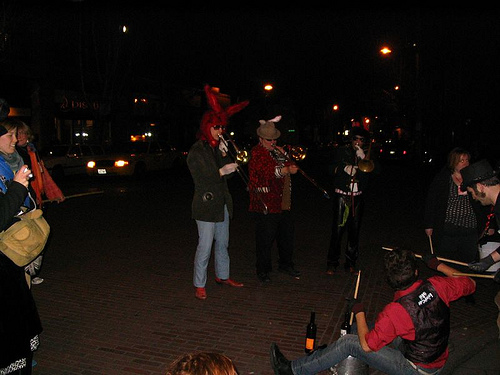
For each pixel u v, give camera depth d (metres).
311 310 5.12
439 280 3.00
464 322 4.78
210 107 5.35
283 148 6.08
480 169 3.63
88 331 4.55
